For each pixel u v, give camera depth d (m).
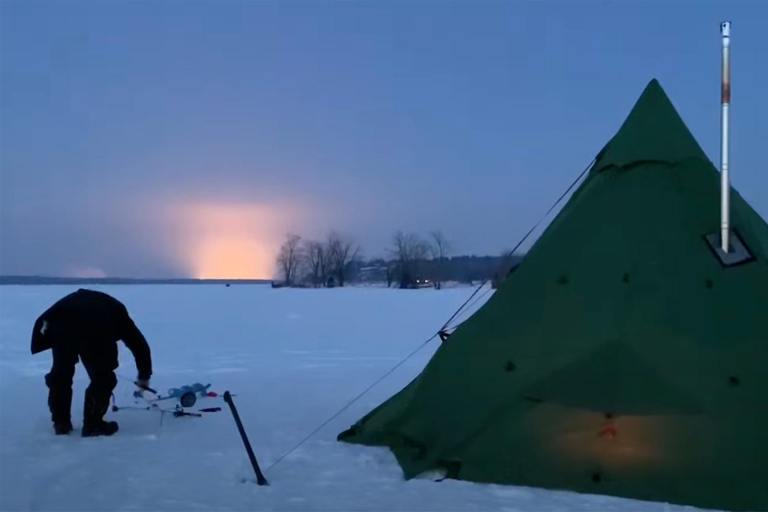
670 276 5.66
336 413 8.23
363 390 10.09
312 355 15.03
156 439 6.87
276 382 10.95
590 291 5.75
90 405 6.98
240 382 10.95
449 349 6.17
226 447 6.54
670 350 5.38
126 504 4.98
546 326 5.78
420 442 6.00
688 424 5.12
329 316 28.77
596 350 5.50
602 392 5.34
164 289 73.75
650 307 5.55
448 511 4.74
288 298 47.03
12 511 4.86
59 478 5.58
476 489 5.20
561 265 5.98
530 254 6.21
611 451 5.16
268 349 16.25
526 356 5.74
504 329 5.95
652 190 6.03
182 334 20.42
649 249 5.80
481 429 5.62
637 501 4.90
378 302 40.66
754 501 4.77
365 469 5.78
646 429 5.16
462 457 5.55
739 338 5.38
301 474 5.67
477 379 5.88
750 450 4.98
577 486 5.10
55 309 7.09
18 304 38.25
